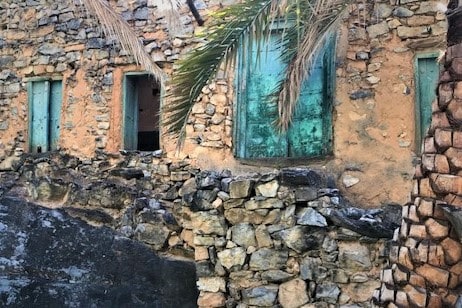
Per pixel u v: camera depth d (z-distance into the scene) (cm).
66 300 579
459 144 304
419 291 303
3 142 729
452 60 315
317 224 466
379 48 570
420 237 309
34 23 732
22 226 625
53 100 726
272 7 401
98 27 675
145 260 568
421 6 561
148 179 648
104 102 688
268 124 620
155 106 835
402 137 553
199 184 519
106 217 619
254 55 626
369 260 452
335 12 426
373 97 566
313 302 464
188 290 545
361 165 560
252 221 493
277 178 489
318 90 603
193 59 434
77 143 689
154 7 671
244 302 486
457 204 299
